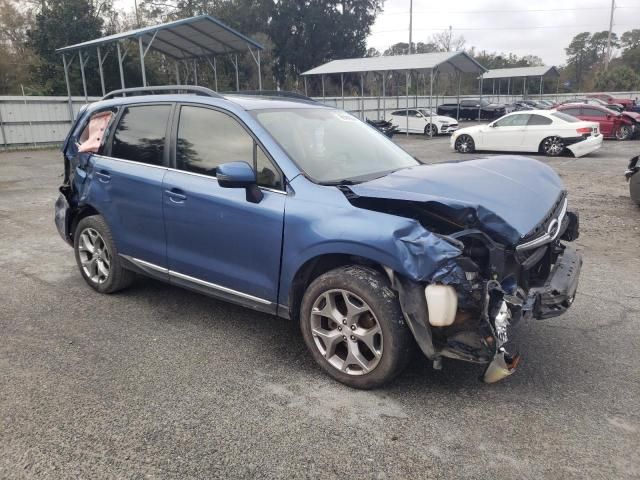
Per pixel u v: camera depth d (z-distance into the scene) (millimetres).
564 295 3479
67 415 3141
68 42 32719
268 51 46312
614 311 4727
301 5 54812
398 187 3357
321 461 2756
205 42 22625
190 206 4105
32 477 2631
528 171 4109
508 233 3107
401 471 2684
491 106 39469
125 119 4828
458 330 3156
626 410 3201
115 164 4762
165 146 4414
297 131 4090
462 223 3230
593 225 8172
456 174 3721
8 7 34812
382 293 3195
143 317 4605
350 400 3312
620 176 13219
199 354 3926
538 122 18172
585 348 4012
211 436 2955
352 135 4492
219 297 4137
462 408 3223
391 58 31000
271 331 4328
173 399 3320
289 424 3066
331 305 3451
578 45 93938
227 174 3463
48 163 17469
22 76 31859
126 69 34281
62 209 5441
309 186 3564
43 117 23547
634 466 2717
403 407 3234
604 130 23141
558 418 3125
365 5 57812
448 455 2801
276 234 3605
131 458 2771
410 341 3234
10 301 4973
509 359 3084
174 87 4605
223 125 4070
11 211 9320
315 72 31844
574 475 2650
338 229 3279
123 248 4793
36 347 4023
